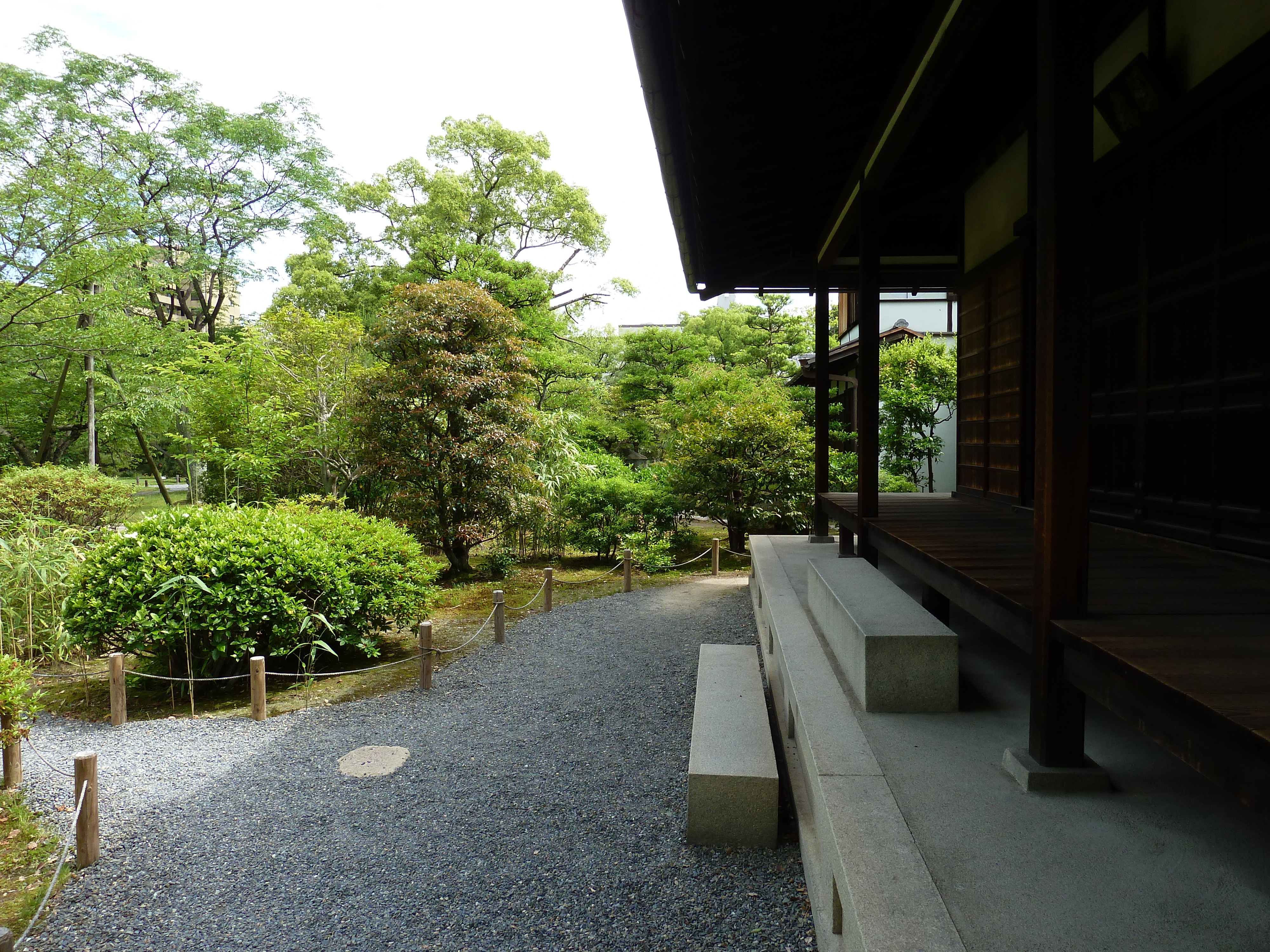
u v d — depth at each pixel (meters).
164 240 18.48
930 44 3.01
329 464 11.91
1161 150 3.14
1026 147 4.59
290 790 4.00
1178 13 3.00
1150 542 3.18
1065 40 1.81
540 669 6.30
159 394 13.79
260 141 19.09
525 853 3.23
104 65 16.50
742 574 10.99
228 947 2.65
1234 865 1.65
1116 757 2.22
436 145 19.70
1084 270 1.86
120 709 5.13
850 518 5.14
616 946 2.53
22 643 6.58
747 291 7.80
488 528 11.05
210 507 7.18
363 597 6.39
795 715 3.03
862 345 4.54
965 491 5.98
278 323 12.21
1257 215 2.61
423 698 5.63
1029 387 4.61
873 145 4.12
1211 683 1.41
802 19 3.09
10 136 12.66
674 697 5.41
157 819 3.68
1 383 13.92
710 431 11.85
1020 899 1.54
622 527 11.70
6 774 4.12
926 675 2.68
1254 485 2.64
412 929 2.71
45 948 2.68
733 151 4.25
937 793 2.01
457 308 10.38
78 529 7.76
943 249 7.05
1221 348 2.80
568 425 13.41
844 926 1.68
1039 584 2.00
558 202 20.42
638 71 3.33
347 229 20.42
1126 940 1.41
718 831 3.17
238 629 5.83
